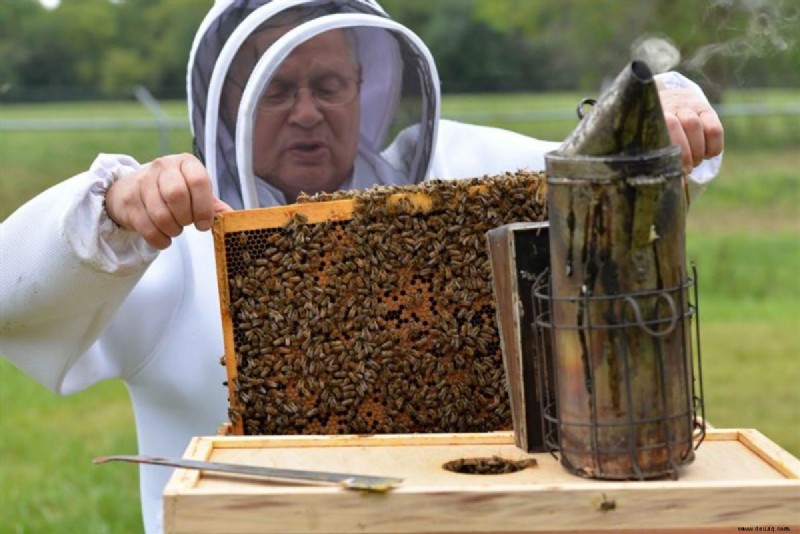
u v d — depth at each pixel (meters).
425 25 24.12
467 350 2.24
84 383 2.90
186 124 11.94
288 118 2.85
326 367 2.22
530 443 2.04
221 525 1.77
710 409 7.36
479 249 2.22
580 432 1.86
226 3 2.93
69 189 2.39
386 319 2.23
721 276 11.78
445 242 2.21
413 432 2.25
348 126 2.91
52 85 29.34
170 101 29.25
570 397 1.87
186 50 29.61
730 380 8.09
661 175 1.77
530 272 2.00
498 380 2.25
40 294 2.37
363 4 2.97
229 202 2.93
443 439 2.12
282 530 1.78
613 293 1.80
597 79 18.56
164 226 2.18
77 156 18.30
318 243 2.20
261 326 2.22
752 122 20.83
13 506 5.92
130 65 29.34
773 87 22.84
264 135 2.85
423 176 3.11
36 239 2.34
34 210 2.37
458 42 23.83
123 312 2.89
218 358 2.95
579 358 1.84
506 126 19.53
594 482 1.82
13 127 11.64
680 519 1.76
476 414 2.26
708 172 2.88
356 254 2.21
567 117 13.34
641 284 1.80
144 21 29.95
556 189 1.82
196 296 2.97
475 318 2.25
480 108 20.67
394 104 3.05
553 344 1.90
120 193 2.24
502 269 2.05
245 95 2.73
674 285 1.83
